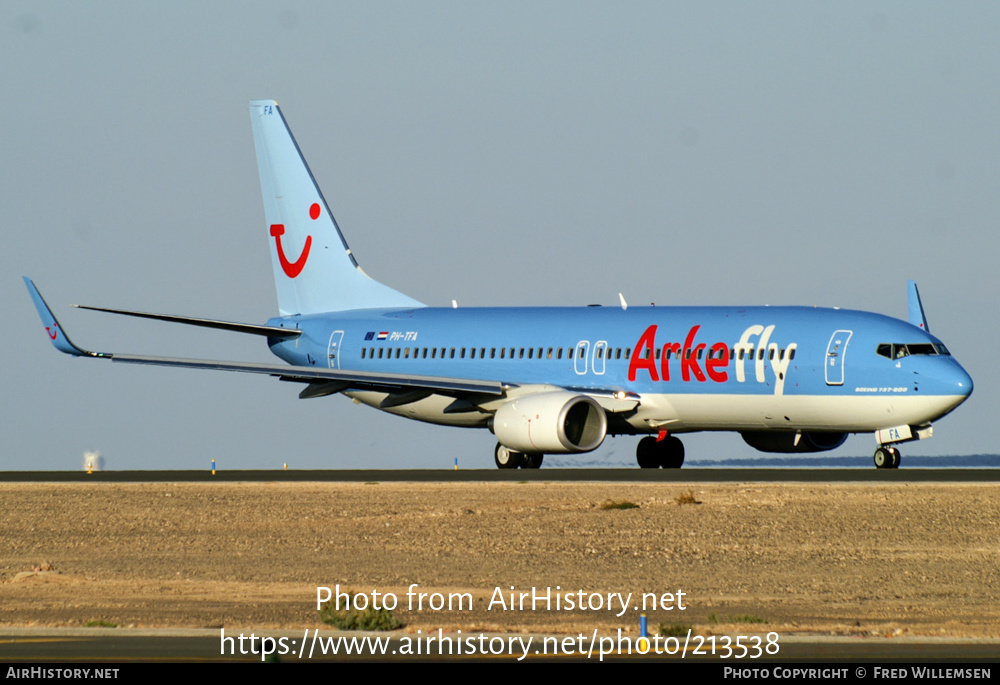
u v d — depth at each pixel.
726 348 150.62
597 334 162.25
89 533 114.62
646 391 156.50
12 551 106.06
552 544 102.69
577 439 158.00
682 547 100.94
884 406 141.88
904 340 142.75
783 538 104.00
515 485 138.50
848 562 94.38
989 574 89.50
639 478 144.50
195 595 82.56
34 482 160.00
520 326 170.38
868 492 124.50
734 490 128.00
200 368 161.38
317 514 120.19
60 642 62.59
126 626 70.25
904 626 69.88
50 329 160.12
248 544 106.25
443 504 123.38
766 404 148.62
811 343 146.00
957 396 138.75
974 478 138.38
